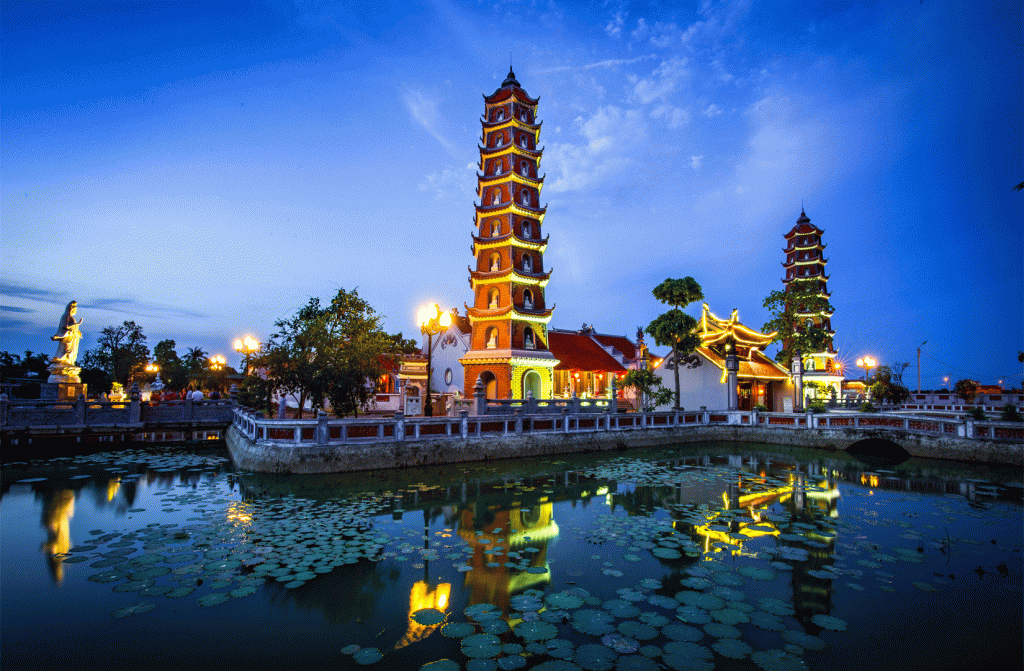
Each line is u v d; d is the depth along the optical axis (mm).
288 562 9539
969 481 19531
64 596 8133
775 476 20453
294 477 17891
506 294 37031
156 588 8414
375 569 9523
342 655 6562
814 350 53031
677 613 7691
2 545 10586
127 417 27766
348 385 24578
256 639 6957
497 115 39719
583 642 6820
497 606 8008
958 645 6887
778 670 6180
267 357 24234
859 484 18797
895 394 52594
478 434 23141
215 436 30844
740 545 11156
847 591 8672
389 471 19625
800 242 63219
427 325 23125
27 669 6195
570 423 27016
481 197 39000
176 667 6270
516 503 15320
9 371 50281
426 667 6227
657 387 42125
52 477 18344
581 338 55406
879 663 6422
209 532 11430
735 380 37406
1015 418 24766
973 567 9852
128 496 15258
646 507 14945
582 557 10352
